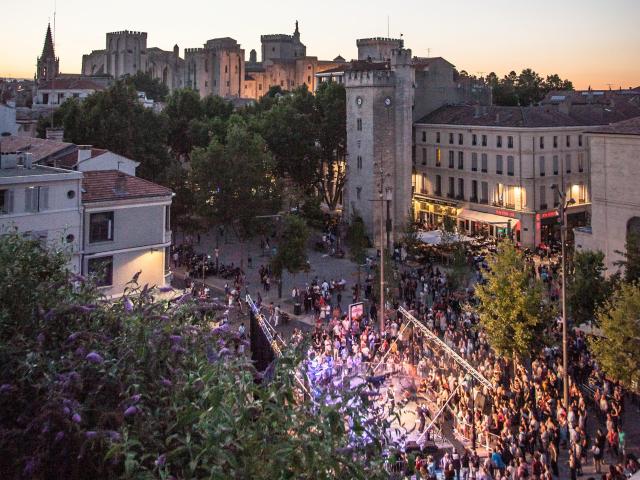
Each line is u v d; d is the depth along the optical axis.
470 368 31.66
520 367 36.72
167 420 10.73
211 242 84.94
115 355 12.07
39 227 39.41
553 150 83.06
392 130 87.94
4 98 119.00
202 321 13.99
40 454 10.09
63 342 12.27
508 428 29.47
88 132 78.00
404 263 70.88
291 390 10.90
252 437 9.87
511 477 25.89
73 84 126.06
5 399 10.95
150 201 44.22
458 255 58.41
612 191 52.81
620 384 34.72
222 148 74.19
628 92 135.38
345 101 96.94
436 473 26.33
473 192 88.88
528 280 39.25
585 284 42.78
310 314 53.06
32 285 13.26
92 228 42.09
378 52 175.12
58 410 10.27
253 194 73.69
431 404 31.56
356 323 43.25
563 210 31.95
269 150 88.94
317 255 78.25
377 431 11.59
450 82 102.25
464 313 47.84
